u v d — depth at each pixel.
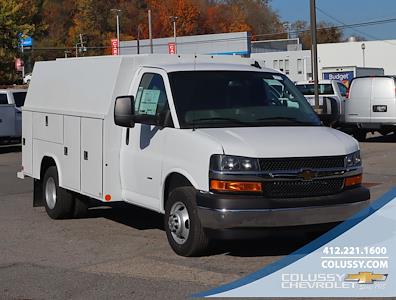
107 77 8.12
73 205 9.42
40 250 7.74
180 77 7.49
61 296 5.90
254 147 6.44
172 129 7.11
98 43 95.75
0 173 15.72
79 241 8.16
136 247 7.75
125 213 10.03
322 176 6.58
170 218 7.14
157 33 93.31
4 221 9.60
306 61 56.62
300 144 6.61
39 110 9.97
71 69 9.19
